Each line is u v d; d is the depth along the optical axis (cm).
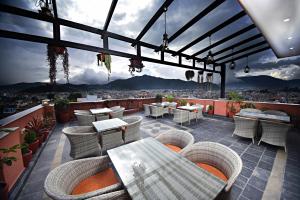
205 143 173
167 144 225
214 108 679
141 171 112
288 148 309
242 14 429
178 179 102
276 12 288
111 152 148
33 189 191
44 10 218
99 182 142
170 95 849
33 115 366
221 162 155
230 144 337
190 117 528
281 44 475
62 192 103
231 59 838
